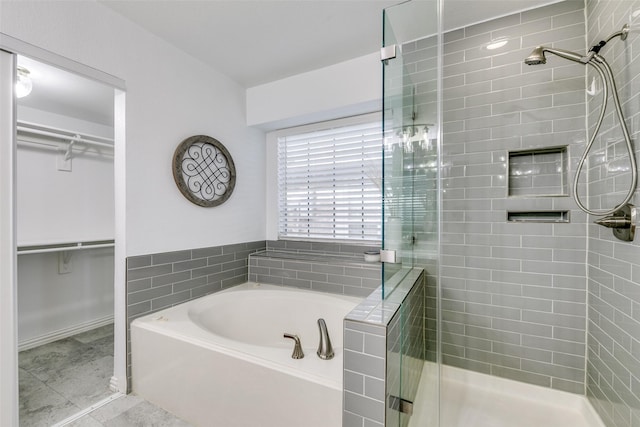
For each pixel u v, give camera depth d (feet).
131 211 5.86
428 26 5.50
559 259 5.59
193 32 6.25
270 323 7.50
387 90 4.47
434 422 5.16
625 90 4.05
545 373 5.74
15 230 4.33
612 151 4.47
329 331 6.93
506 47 5.90
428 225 5.95
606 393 4.70
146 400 5.62
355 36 6.46
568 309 5.55
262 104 8.72
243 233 8.84
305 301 7.35
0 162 4.18
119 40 5.63
